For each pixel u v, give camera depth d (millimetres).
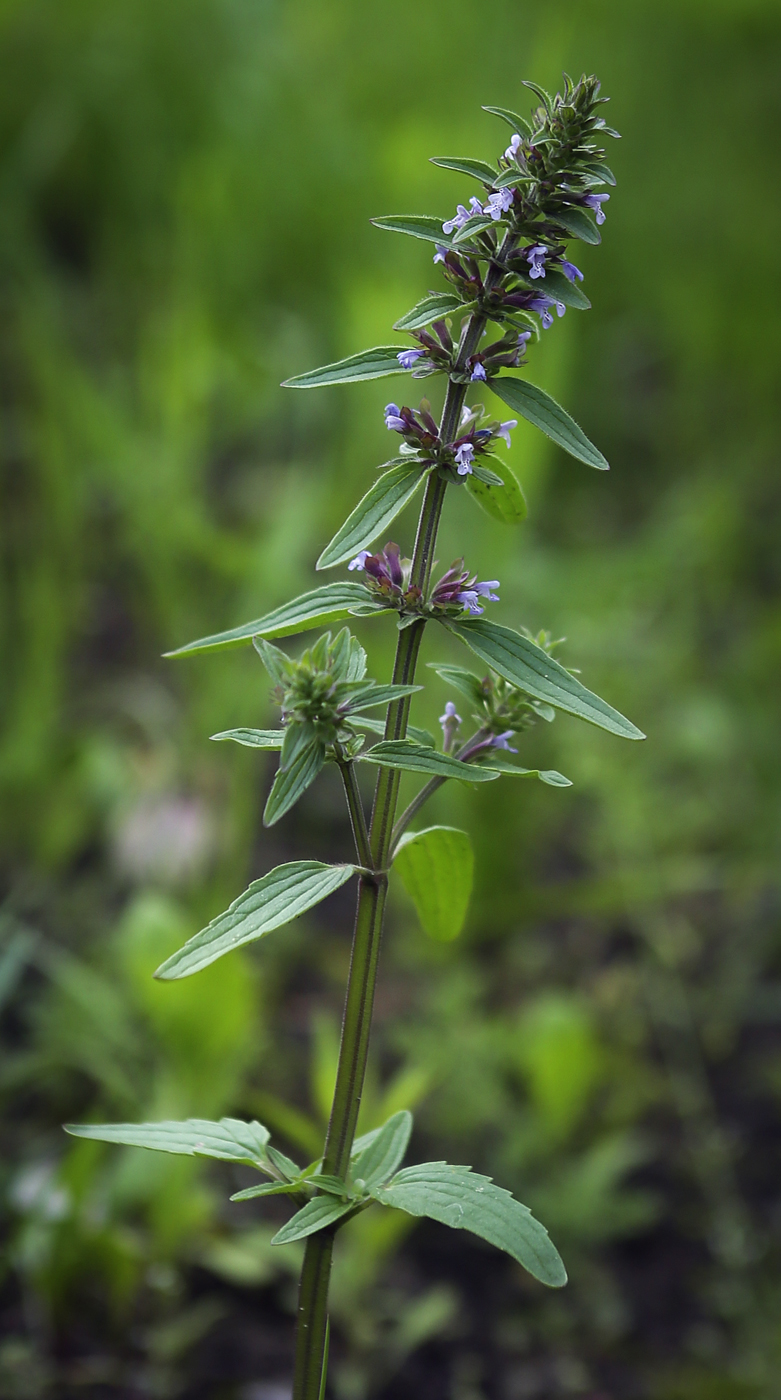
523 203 611
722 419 1671
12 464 1337
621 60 1694
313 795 1173
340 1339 773
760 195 1708
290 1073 895
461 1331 782
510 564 1098
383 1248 768
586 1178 807
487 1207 604
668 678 1195
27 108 1610
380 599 619
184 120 1608
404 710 619
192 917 927
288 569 1078
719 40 1729
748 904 1093
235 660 1048
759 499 1574
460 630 615
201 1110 788
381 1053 919
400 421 619
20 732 1031
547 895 1018
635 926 1080
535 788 1062
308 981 1002
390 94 1661
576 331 1575
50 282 1520
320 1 1728
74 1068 847
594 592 1189
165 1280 757
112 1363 750
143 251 1560
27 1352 751
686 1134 892
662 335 1774
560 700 609
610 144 1697
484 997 984
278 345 1410
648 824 1022
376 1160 629
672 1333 783
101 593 1353
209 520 1227
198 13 1608
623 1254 812
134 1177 757
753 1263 799
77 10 1610
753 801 1136
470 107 1522
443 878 654
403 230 614
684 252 1697
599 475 1627
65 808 1008
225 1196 809
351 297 1248
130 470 1152
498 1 1577
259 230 1484
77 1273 747
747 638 1347
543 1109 836
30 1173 765
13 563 1188
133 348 1509
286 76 1590
